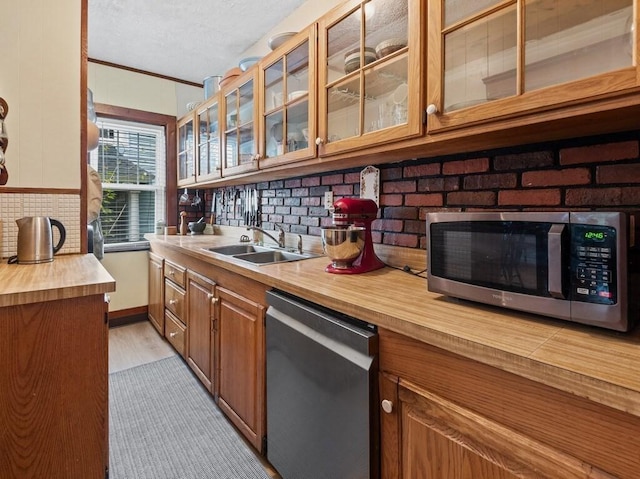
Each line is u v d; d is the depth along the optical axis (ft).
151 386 7.18
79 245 5.73
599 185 3.43
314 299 3.83
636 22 2.40
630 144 3.25
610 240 2.31
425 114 3.74
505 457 2.29
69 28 5.55
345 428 3.40
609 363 2.04
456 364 2.57
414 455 2.85
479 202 4.36
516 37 3.08
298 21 7.37
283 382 4.35
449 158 4.67
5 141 5.07
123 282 10.79
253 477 4.82
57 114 5.50
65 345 3.49
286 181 7.86
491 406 2.37
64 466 3.52
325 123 5.08
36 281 3.63
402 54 4.00
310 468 3.94
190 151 10.43
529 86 3.02
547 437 2.11
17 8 5.17
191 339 7.43
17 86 5.20
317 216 6.95
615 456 1.86
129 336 9.82
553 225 2.57
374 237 5.69
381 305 3.28
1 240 5.11
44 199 5.45
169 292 8.89
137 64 10.19
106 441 3.74
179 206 11.57
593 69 2.71
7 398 3.25
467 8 3.43
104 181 10.52
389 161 5.29
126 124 10.80
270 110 6.31
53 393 3.45
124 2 7.16
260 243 8.54
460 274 3.25
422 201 5.00
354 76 4.62
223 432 5.76
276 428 4.56
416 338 2.77
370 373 3.12
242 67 7.87
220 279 6.14
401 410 2.96
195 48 9.14
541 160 3.82
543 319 2.84
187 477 4.81
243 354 5.32
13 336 3.26
